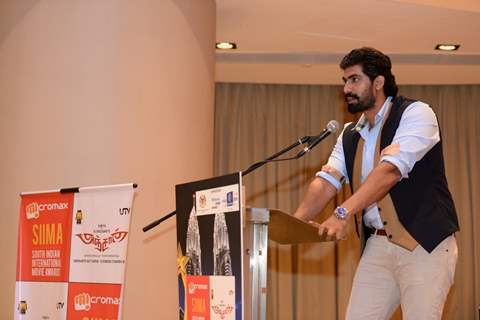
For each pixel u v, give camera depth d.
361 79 2.66
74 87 3.90
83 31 3.94
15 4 4.00
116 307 2.97
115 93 3.90
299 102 6.84
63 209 3.17
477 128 6.84
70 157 3.86
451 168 6.79
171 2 4.08
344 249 6.55
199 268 2.26
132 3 3.98
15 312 3.21
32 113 3.91
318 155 6.70
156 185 3.91
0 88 3.98
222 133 6.77
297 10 4.86
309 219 2.81
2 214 3.89
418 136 2.49
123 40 3.94
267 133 6.77
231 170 6.68
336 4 4.75
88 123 3.88
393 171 2.43
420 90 6.92
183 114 4.06
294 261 6.61
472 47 5.73
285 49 5.84
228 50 5.87
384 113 2.66
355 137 2.76
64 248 3.14
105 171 3.84
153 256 3.86
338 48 5.78
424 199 2.54
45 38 3.95
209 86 4.34
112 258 3.01
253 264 2.22
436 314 2.47
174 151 3.99
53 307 3.13
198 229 2.27
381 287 2.63
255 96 6.84
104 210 3.06
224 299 2.13
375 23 5.12
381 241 2.62
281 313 6.49
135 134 3.89
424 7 4.80
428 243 2.49
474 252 6.63
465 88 6.89
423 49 5.81
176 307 3.91
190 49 4.15
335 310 6.54
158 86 3.97
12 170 3.90
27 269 3.23
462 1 4.83
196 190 2.29
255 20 5.05
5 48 3.99
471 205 6.73
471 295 6.59
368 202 2.40
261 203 6.66
